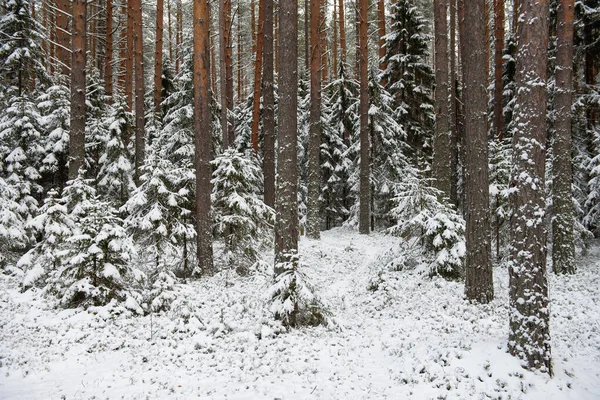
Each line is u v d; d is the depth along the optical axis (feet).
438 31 46.26
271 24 56.65
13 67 61.62
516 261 21.29
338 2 108.88
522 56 21.84
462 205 79.20
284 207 31.14
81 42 44.16
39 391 19.11
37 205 52.26
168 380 20.90
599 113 62.23
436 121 47.11
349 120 87.76
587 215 54.90
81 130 44.16
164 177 41.32
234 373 21.95
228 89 82.53
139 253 39.27
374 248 60.90
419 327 28.86
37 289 34.83
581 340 25.64
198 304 33.73
